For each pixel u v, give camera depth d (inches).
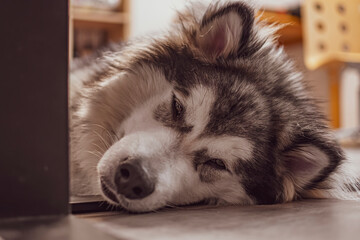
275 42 24.6
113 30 61.2
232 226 13.9
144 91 21.8
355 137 52.4
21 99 13.2
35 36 13.4
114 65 23.9
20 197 13.3
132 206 17.8
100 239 12.0
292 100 22.9
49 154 13.6
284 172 22.1
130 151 18.7
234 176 21.5
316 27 50.0
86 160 22.6
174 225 14.0
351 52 51.5
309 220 15.0
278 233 13.0
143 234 12.7
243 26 21.9
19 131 13.2
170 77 21.3
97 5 57.3
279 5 57.4
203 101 20.4
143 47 23.3
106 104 22.7
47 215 13.7
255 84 21.8
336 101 56.6
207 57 21.7
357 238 12.6
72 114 24.3
